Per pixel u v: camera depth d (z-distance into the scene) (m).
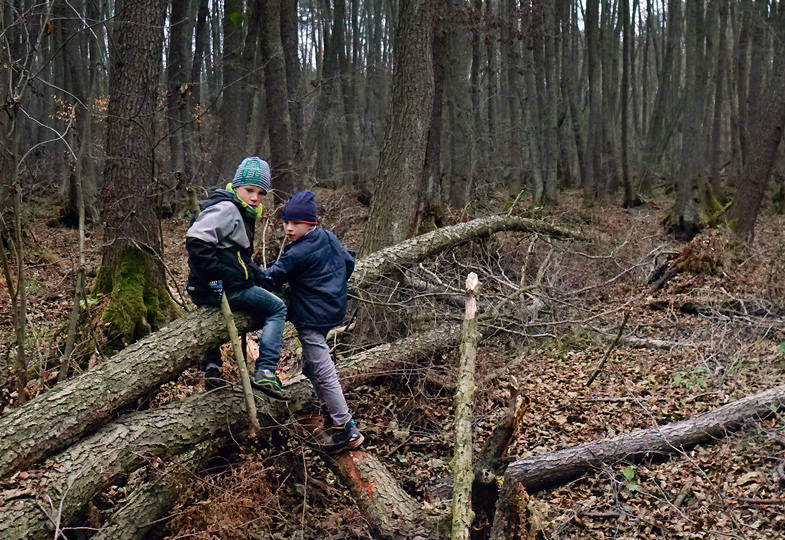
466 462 3.59
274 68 12.76
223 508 3.83
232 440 4.27
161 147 14.75
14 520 3.19
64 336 5.78
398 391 5.79
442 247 6.64
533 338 6.78
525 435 5.46
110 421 3.86
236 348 3.89
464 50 16.41
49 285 8.15
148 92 6.64
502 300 6.52
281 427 4.29
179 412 4.01
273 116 12.80
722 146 34.78
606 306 8.62
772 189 20.55
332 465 4.29
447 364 5.92
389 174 7.29
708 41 24.64
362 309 6.12
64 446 3.64
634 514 4.41
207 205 3.82
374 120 27.28
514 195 19.84
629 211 21.41
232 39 14.60
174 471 3.92
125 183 6.51
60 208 14.09
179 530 3.80
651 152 27.09
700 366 6.30
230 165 14.66
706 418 5.16
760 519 4.17
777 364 6.34
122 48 6.51
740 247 9.98
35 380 5.15
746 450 4.84
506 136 24.06
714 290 8.71
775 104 11.26
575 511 4.48
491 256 8.13
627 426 5.44
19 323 4.35
